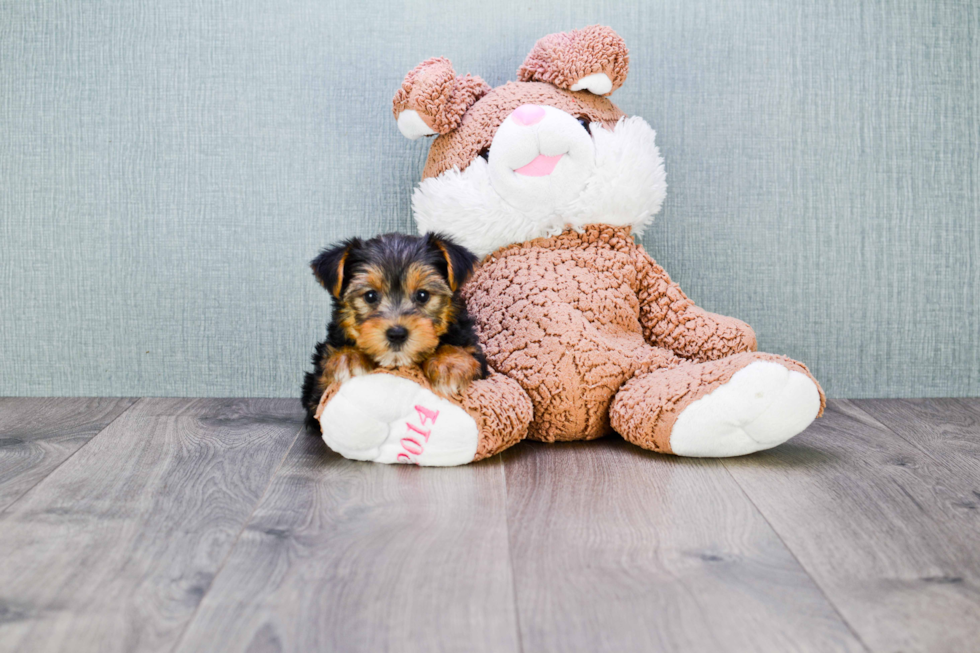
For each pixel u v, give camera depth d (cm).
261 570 135
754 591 129
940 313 272
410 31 258
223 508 164
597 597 126
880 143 265
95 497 170
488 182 221
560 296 215
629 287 227
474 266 196
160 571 134
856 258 269
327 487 177
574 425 210
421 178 257
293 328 266
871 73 263
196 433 222
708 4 259
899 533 153
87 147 259
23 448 207
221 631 115
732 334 222
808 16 260
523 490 176
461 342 196
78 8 254
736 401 190
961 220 270
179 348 267
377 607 123
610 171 219
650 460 199
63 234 262
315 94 259
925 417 246
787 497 172
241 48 257
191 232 262
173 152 259
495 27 258
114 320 265
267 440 215
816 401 194
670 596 127
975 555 143
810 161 265
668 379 203
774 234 267
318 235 263
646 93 261
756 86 262
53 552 142
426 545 145
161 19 255
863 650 112
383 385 184
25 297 265
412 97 222
